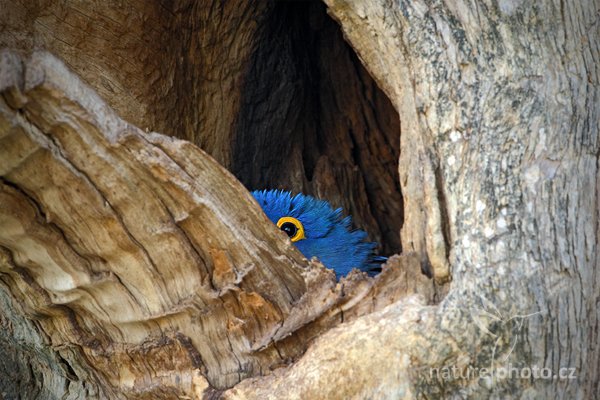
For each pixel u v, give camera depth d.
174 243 3.88
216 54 6.10
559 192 3.55
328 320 3.79
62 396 4.87
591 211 3.57
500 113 3.64
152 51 5.63
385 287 3.77
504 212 3.52
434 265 3.65
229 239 3.89
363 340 3.53
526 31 3.68
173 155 3.77
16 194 3.75
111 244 3.90
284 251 4.07
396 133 7.43
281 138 6.99
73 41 5.26
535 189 3.54
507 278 3.43
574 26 3.69
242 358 3.99
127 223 3.82
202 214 3.83
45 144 3.53
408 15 3.89
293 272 4.05
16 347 5.14
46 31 5.13
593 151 3.63
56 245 3.95
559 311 3.44
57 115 3.45
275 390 3.69
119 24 5.40
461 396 3.41
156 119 5.80
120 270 4.00
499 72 3.68
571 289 3.47
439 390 3.43
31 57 3.39
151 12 5.52
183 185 3.75
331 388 3.56
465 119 3.70
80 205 3.76
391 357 3.47
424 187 3.78
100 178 3.68
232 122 6.43
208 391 3.94
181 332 4.06
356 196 7.44
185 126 6.11
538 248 3.47
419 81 3.85
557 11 3.68
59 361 4.70
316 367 3.60
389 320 3.52
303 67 7.03
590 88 3.67
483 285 3.43
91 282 4.04
